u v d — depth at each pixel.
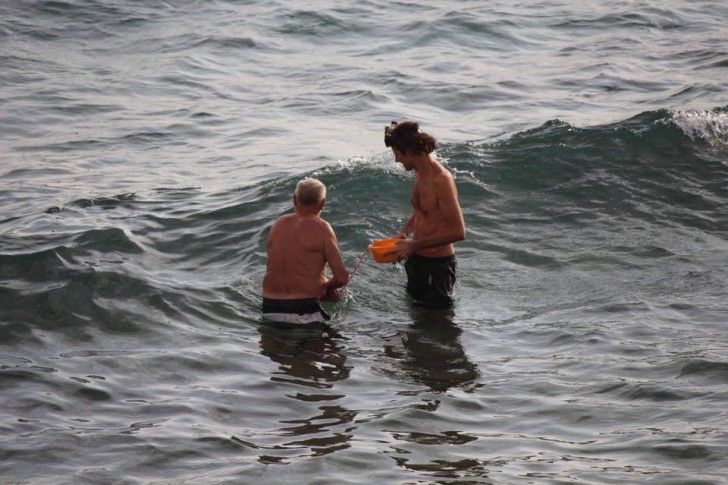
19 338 26.55
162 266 32.72
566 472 19.22
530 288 31.59
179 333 27.52
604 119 52.31
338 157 48.03
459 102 58.44
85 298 28.97
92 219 37.16
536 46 73.44
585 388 23.66
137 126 55.97
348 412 22.53
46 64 71.31
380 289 31.52
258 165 47.06
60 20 83.38
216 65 70.44
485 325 28.75
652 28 77.50
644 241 35.06
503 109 56.38
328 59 71.31
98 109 59.91
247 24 81.31
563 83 62.03
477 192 38.81
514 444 20.70
